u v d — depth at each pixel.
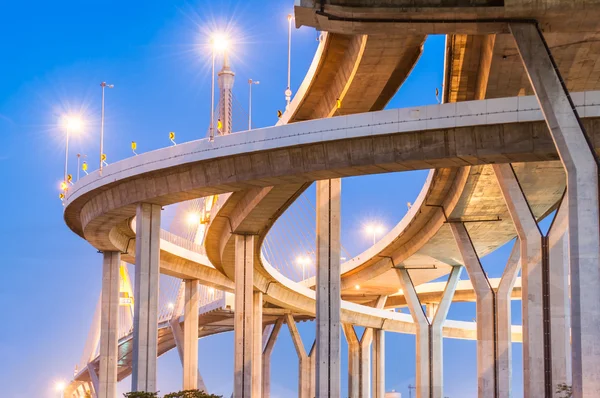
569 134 46.16
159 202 74.00
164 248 106.81
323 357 76.50
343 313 144.50
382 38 63.72
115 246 93.38
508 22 47.62
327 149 61.38
